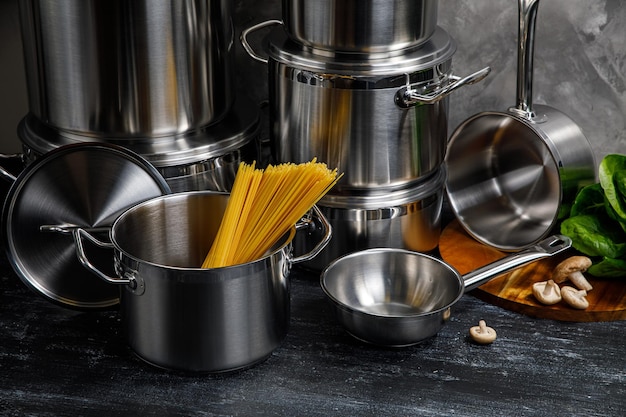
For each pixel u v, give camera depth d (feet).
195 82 3.62
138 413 3.04
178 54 3.51
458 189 4.30
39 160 3.39
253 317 3.11
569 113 4.45
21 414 3.02
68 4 3.34
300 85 3.53
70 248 3.56
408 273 3.65
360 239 3.72
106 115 3.53
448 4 4.32
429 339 3.47
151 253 3.48
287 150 3.74
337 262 3.59
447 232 4.30
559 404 3.09
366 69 3.42
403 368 3.29
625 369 3.29
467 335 3.51
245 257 3.34
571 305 3.59
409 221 3.76
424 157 3.68
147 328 3.12
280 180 3.25
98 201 3.53
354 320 3.30
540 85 4.42
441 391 3.16
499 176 4.34
